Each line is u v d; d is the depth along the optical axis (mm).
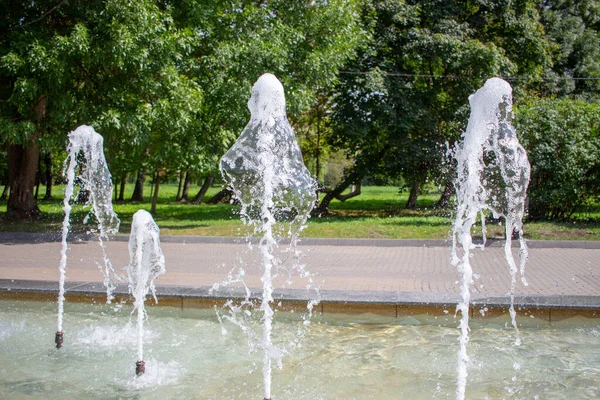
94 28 12695
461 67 18125
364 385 4254
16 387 4215
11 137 12352
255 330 5566
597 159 14086
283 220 15180
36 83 12102
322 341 5242
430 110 19406
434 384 4270
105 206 8594
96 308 6328
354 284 7180
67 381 4336
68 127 13406
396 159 18375
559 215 15000
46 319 5945
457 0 19781
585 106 14422
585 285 7188
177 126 13195
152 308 6277
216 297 6191
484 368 4598
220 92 14555
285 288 6539
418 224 14820
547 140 13797
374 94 17953
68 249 11148
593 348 5047
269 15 15977
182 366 4645
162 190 52500
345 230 13414
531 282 7430
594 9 25875
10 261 9312
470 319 5852
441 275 8078
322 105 21875
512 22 19281
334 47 16656
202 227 14820
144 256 4871
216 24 15477
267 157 4395
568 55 25094
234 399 4004
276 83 4414
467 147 4562
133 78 13188
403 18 18234
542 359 4785
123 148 15297
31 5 13516
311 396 4051
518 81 19141
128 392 4129
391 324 5754
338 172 39906
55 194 36938
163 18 13305
